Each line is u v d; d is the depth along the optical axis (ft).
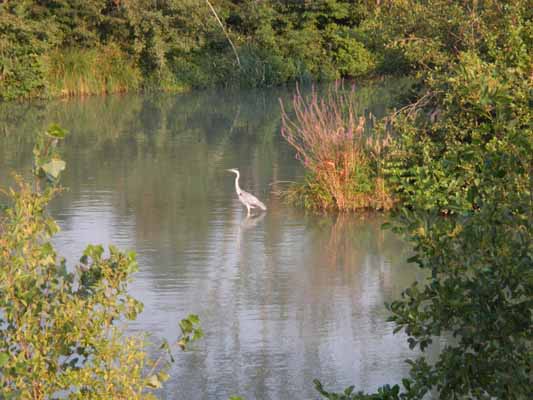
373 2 198.29
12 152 100.42
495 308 20.59
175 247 57.98
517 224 20.74
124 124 131.64
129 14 188.14
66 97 177.58
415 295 21.43
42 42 170.91
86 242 58.85
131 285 49.32
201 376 36.76
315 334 41.47
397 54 82.38
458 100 61.72
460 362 21.57
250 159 96.43
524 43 60.39
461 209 21.35
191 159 96.68
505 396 20.67
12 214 23.72
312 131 72.54
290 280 50.39
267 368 37.63
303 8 220.43
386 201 67.67
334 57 219.00
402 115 68.74
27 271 23.44
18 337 22.93
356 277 50.78
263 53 207.10
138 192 77.61
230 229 63.21
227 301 46.52
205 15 199.41
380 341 40.50
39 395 22.97
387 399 22.61
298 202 71.61
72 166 92.48
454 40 70.90
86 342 23.49
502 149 21.99
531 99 28.94
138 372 23.88
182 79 196.85
